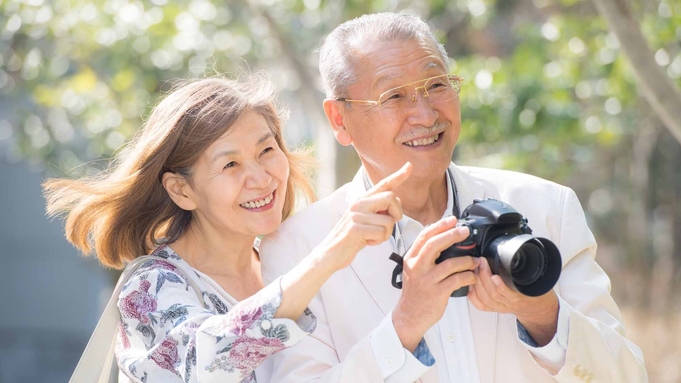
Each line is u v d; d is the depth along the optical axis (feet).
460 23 32.19
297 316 9.28
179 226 11.81
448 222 9.02
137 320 10.62
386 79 10.55
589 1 28.43
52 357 47.78
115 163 12.61
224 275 11.62
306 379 10.11
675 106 16.65
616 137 31.04
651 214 38.78
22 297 47.80
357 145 10.98
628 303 37.63
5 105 38.11
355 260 10.70
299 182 12.54
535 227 10.69
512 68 27.89
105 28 28.45
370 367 9.44
